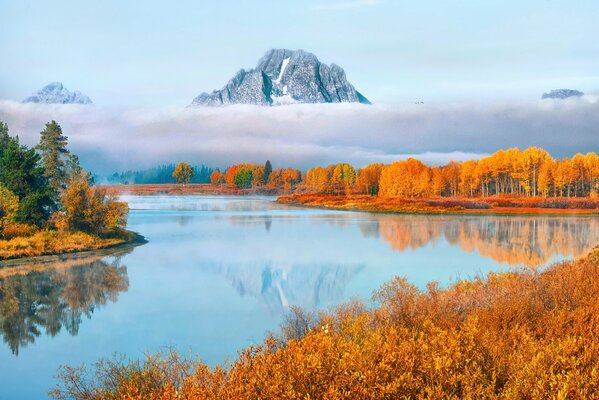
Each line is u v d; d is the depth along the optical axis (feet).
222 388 21.01
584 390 18.48
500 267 114.01
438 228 216.33
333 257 136.56
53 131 206.08
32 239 138.62
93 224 162.09
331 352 22.31
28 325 70.28
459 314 36.37
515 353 22.66
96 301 85.46
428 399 18.76
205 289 95.50
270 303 82.64
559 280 40.60
